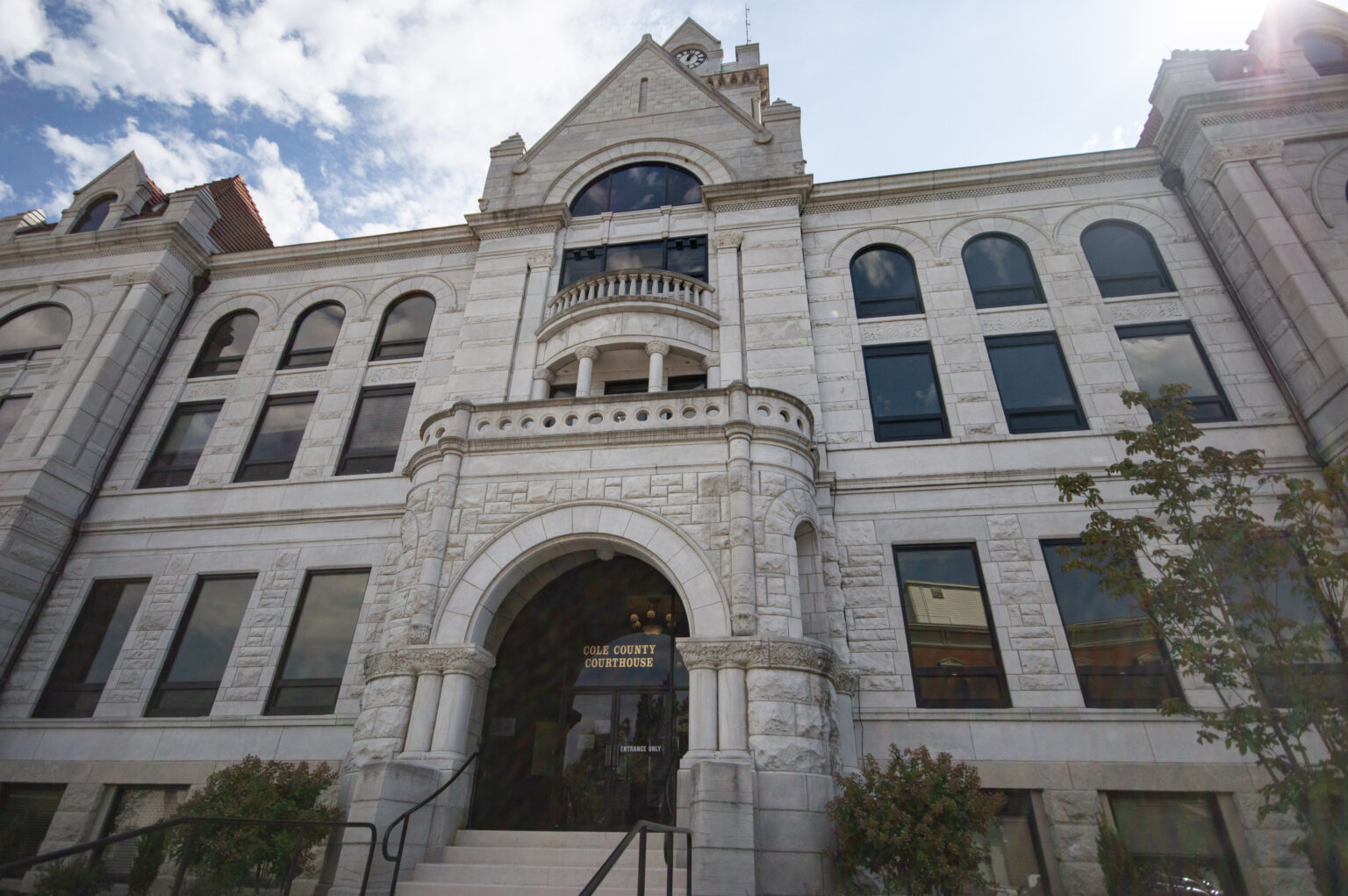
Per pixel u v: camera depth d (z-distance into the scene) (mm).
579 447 11656
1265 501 11875
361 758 9852
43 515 14383
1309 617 10633
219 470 15586
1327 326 12234
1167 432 8938
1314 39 16422
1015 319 14758
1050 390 13859
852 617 11836
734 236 16500
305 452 15523
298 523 14477
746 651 9461
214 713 12602
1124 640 11188
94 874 10172
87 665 13688
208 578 14289
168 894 10148
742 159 18219
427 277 18125
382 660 10445
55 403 15672
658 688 11828
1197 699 10484
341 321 18047
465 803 10000
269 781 10016
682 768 8891
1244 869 9422
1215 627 8000
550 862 9070
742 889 7719
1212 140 14773
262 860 9125
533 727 11672
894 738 10766
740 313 15375
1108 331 14234
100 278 18031
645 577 12688
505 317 16422
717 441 11336
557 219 17859
